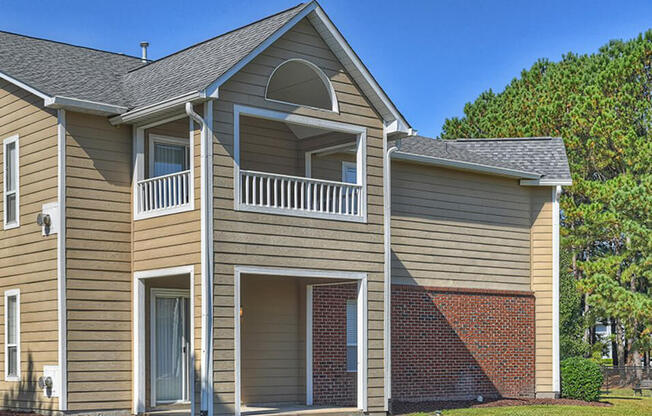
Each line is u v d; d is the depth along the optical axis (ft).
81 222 61.62
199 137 58.44
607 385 108.06
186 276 65.21
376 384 64.54
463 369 79.92
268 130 71.72
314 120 63.41
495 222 84.69
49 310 61.57
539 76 151.84
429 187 80.28
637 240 113.80
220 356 57.00
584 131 128.67
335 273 63.16
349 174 76.48
